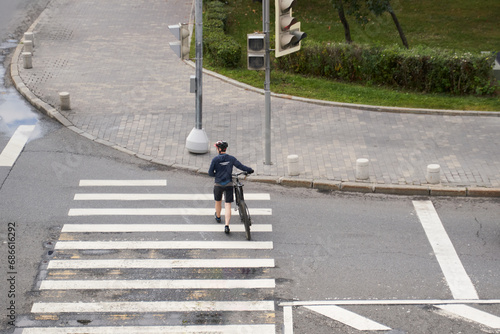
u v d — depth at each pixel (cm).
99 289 1283
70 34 3169
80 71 2691
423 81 2556
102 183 1788
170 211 1634
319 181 1795
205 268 1366
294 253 1435
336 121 2244
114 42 3073
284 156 1967
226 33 3322
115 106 2342
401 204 1702
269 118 1864
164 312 1211
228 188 1503
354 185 1773
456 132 2152
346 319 1198
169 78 2652
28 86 2500
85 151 1997
